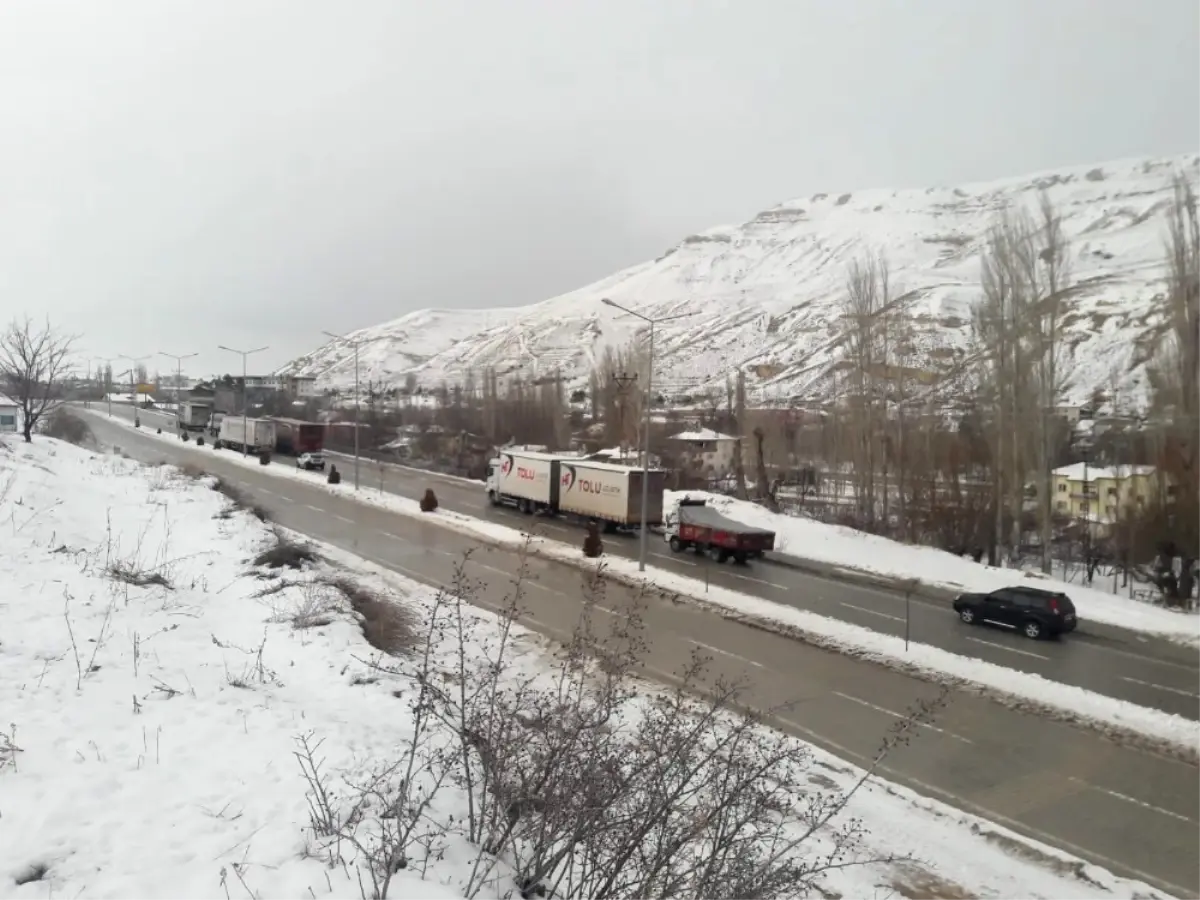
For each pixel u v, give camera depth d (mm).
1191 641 22891
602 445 75062
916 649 20922
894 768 14383
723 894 6504
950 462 40781
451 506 44969
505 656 18422
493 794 7293
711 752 8203
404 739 9508
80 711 9156
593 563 30359
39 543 18984
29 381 47906
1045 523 34781
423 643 18266
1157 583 32875
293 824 6969
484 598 24688
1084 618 25172
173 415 116875
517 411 83062
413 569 28688
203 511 33188
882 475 43938
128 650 11914
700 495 43781
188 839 6613
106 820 6805
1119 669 20359
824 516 45656
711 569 30688
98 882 5852
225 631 15312
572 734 7848
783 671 19219
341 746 9195
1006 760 14844
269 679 12305
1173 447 31594
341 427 87312
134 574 17578
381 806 7465
